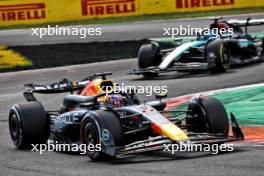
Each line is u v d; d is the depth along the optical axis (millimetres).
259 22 70188
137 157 32594
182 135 30781
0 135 44688
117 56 89750
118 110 34312
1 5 121750
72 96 38156
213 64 64938
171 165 29531
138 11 118625
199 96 34219
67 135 36188
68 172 29516
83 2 119938
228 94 53156
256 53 73438
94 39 103562
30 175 29656
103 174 28328
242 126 40875
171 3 117250
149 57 67188
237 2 114375
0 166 32844
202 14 114750
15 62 88750
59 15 120688
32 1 120375
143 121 32656
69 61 88500
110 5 119312
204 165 29000
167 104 51438
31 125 37281
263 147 33688
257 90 53469
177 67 64438
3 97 66188
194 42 67438
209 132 33094
